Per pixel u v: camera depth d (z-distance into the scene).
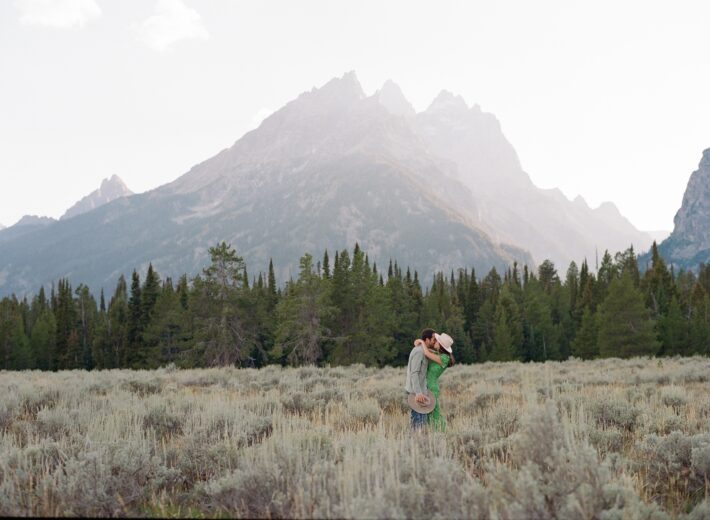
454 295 103.25
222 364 57.47
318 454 5.24
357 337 61.00
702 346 53.62
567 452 4.06
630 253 90.31
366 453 5.05
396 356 72.62
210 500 4.71
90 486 4.46
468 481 4.20
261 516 4.13
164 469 5.25
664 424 7.45
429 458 5.03
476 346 82.06
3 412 8.86
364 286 64.50
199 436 6.65
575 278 104.25
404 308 74.56
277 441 5.40
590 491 3.56
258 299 65.25
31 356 76.25
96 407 9.45
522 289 95.69
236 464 5.46
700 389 13.69
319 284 58.81
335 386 14.49
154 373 24.69
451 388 15.22
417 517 3.69
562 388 13.32
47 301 119.31
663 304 68.19
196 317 59.09
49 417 7.78
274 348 58.16
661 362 24.75
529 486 3.60
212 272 58.50
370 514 3.47
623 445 6.50
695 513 4.09
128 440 5.70
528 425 4.39
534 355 74.81
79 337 84.69
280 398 11.14
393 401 11.34
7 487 4.40
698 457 5.20
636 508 3.55
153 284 71.62
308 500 3.92
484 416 8.25
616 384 15.44
